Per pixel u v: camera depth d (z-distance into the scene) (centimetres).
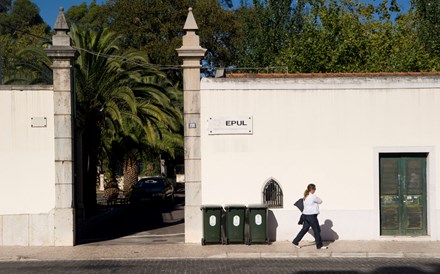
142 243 1560
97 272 1171
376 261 1299
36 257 1359
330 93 1560
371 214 1550
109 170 3241
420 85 1558
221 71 1599
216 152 1550
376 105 1559
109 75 2247
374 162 1557
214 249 1437
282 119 1559
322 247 1435
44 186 1520
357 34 2758
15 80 1802
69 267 1238
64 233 1513
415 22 3070
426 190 1574
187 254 1383
